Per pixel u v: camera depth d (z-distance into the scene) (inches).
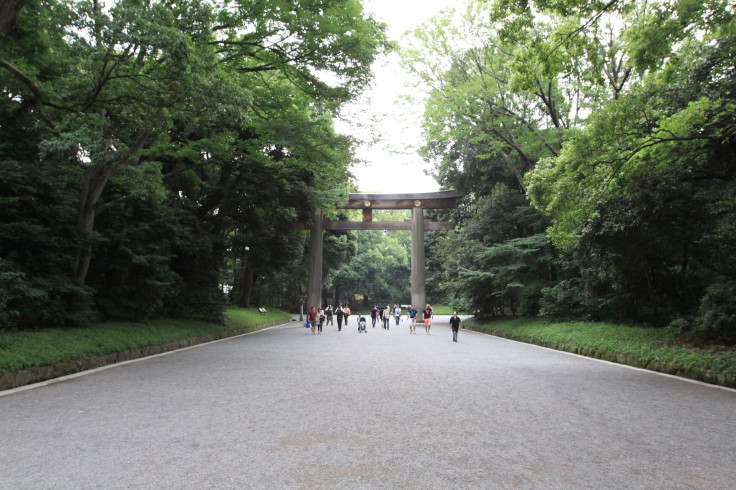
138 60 373.7
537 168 477.4
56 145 342.6
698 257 495.5
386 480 141.1
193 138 699.4
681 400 270.4
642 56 377.4
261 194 801.6
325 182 768.9
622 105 377.1
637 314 597.3
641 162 416.2
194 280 753.0
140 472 147.0
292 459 159.8
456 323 721.6
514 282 832.9
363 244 2659.9
